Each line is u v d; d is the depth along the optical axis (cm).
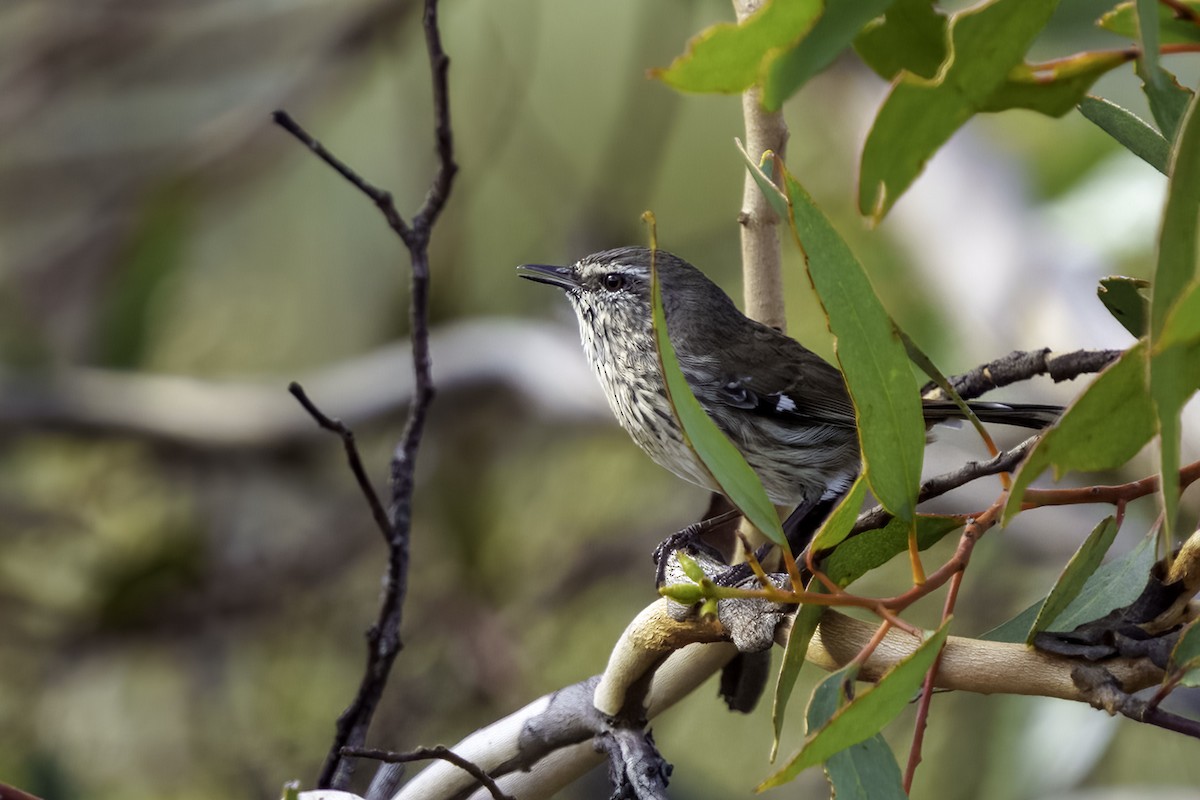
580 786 1012
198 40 1541
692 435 359
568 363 1366
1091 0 545
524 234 1524
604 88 1577
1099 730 934
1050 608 392
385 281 1563
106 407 1427
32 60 1529
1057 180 1228
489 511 1290
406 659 1220
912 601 373
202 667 1271
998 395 1068
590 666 1259
